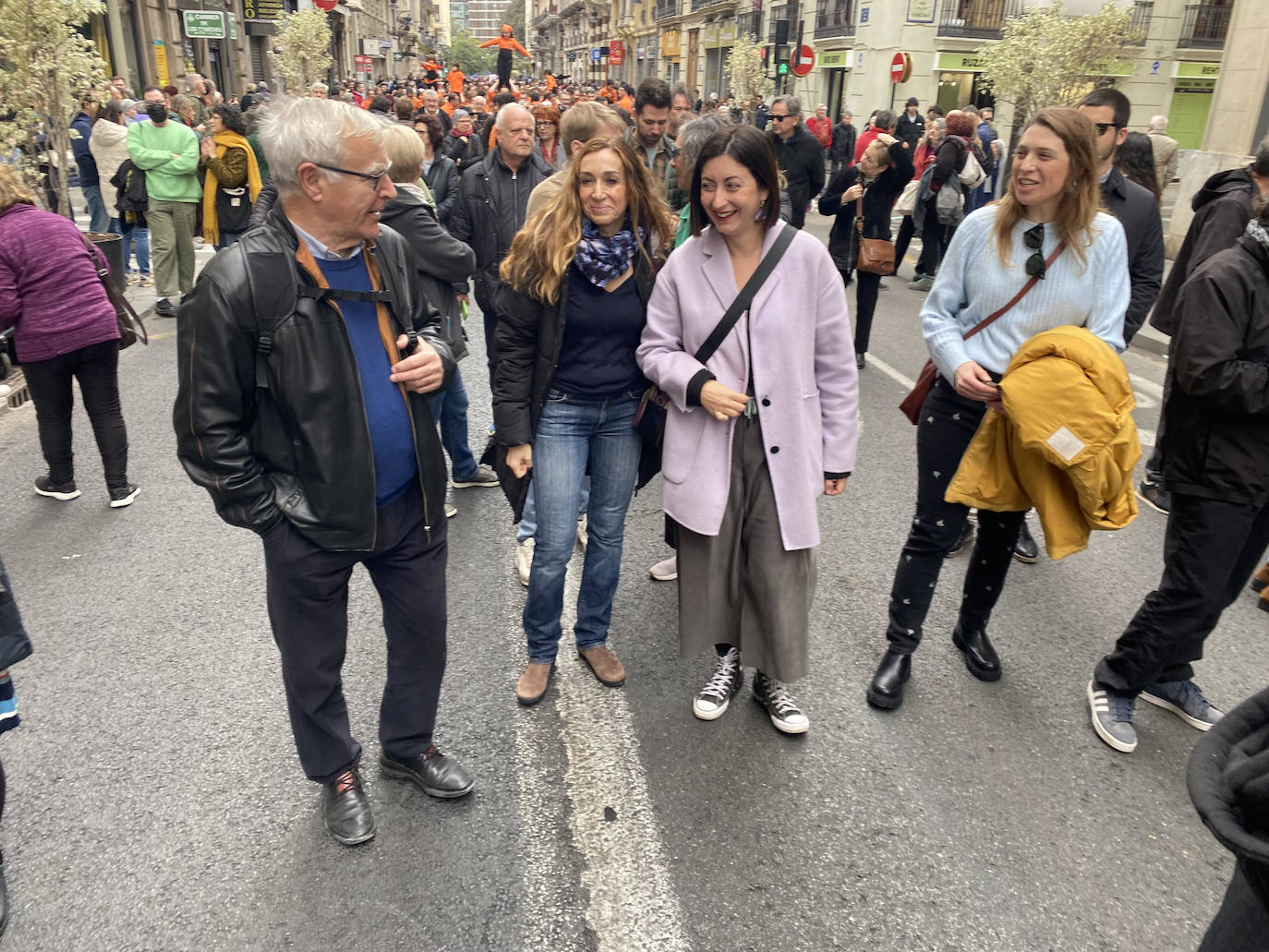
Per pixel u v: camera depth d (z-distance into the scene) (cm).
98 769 271
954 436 290
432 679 254
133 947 214
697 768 277
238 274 196
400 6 8356
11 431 572
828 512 466
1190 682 307
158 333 802
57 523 442
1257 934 122
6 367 644
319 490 212
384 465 222
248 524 212
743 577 276
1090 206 263
